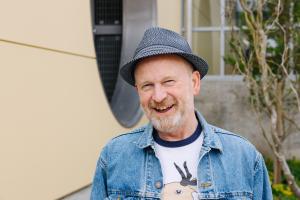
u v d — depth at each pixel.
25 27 3.86
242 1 5.54
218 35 9.81
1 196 3.51
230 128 9.04
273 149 5.55
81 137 4.85
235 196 1.99
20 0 3.79
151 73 1.92
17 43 3.74
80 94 4.85
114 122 5.87
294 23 6.52
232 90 9.07
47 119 4.17
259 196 2.10
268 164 8.13
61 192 4.41
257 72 6.51
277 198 5.96
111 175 2.13
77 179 4.75
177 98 1.94
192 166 2.01
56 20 4.36
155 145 2.05
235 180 2.00
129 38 8.00
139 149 2.08
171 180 2.00
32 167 3.93
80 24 4.87
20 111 3.77
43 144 4.10
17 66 3.74
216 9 9.79
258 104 6.04
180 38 2.00
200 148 2.03
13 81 3.68
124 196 2.07
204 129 2.05
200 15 10.02
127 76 2.09
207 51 9.88
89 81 5.08
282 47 6.42
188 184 1.98
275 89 5.89
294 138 8.41
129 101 7.64
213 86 9.15
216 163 2.01
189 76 2.00
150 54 1.88
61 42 4.45
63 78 4.48
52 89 4.27
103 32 8.12
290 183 5.39
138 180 2.04
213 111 9.14
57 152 4.34
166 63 1.92
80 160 4.82
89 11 5.12
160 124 1.96
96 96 5.27
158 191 1.99
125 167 2.09
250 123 8.91
